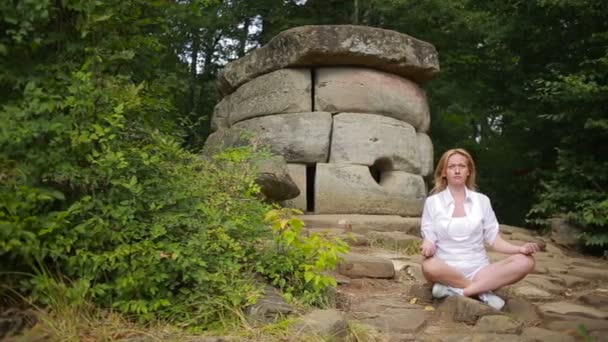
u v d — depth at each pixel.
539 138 10.84
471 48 13.09
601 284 5.61
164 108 4.67
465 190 4.38
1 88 3.86
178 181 3.99
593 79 8.47
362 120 8.14
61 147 3.55
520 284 4.98
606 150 8.62
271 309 3.44
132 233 3.47
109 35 4.12
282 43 8.34
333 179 7.88
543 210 8.59
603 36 8.76
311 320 3.32
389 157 8.20
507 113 11.11
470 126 17.28
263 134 8.20
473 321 3.83
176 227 3.71
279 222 3.81
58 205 3.63
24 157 3.51
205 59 14.95
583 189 8.31
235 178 4.52
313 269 3.86
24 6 3.60
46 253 3.24
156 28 4.89
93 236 3.40
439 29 13.59
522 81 11.35
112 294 3.39
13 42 3.80
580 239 8.19
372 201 7.89
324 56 8.09
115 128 3.68
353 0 14.12
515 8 10.45
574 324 3.90
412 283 4.84
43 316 3.13
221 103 9.58
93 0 3.79
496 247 4.28
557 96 8.52
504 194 12.70
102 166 3.47
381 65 8.38
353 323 3.56
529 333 3.67
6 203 3.21
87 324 3.19
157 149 4.08
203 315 3.37
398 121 8.47
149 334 3.18
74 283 3.29
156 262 3.38
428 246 4.21
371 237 6.41
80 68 3.89
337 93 8.19
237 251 3.82
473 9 12.31
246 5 14.44
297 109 8.23
